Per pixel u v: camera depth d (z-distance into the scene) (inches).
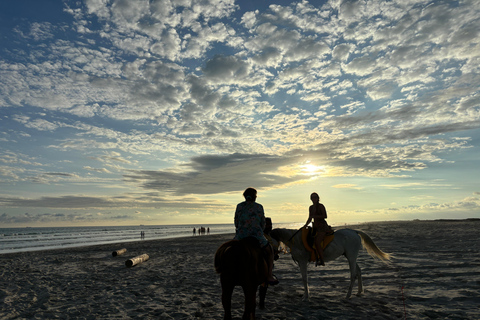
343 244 274.8
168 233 3634.4
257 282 171.6
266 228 264.5
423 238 836.6
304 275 272.1
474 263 412.5
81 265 627.8
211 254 782.5
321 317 219.5
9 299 317.7
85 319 240.1
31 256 888.3
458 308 232.5
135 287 371.2
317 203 273.0
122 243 1536.7
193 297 303.9
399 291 294.5
